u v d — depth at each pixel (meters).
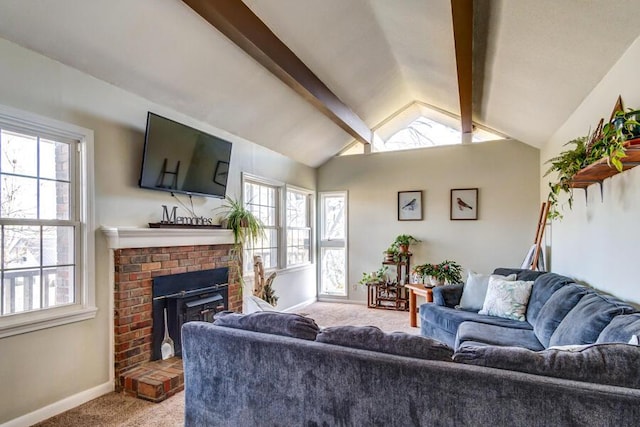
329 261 6.27
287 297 5.36
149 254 2.97
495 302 3.31
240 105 3.74
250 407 1.75
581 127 3.08
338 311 5.44
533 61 2.72
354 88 4.35
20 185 2.27
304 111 4.44
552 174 4.26
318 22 3.03
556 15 2.08
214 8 2.33
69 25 2.25
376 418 1.45
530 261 4.55
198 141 3.45
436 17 2.76
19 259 2.25
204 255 3.58
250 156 4.51
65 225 2.48
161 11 2.42
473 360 1.36
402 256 5.52
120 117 2.86
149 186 3.00
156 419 2.30
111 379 2.71
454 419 1.31
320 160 6.10
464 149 5.45
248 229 4.06
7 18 2.06
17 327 2.16
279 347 1.66
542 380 1.20
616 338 1.62
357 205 6.05
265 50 2.85
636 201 2.10
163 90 3.08
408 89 5.05
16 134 2.25
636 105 2.03
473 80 3.66
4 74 2.14
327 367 1.55
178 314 3.16
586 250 3.04
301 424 1.62
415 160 5.71
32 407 2.24
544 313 2.64
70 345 2.46
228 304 3.89
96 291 2.64
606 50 2.21
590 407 1.14
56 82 2.41
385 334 1.56
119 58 2.62
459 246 5.43
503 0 2.19
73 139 2.54
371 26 3.36
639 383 1.16
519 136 4.88
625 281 2.25
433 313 3.64
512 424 1.23
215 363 1.86
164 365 2.88
